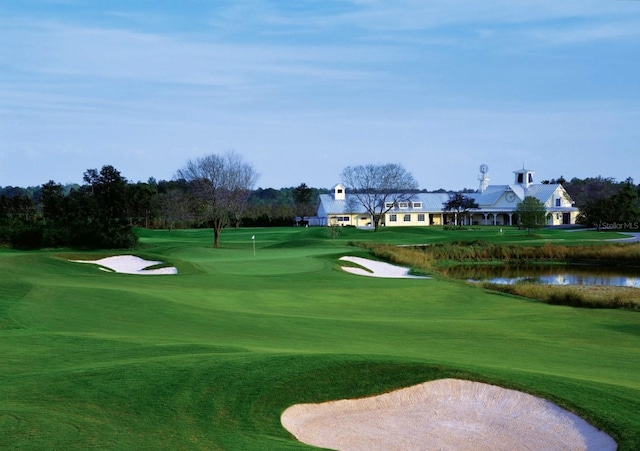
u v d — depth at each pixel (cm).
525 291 3553
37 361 1531
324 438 1180
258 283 3444
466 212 11869
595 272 5569
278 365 1434
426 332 2281
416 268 4872
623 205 10375
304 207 13288
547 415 1258
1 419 1107
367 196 11331
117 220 6219
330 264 4384
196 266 4028
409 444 1162
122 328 2058
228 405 1223
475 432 1212
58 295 2495
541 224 9219
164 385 1305
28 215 10419
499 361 1786
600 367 1769
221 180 6925
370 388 1366
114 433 1062
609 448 1120
